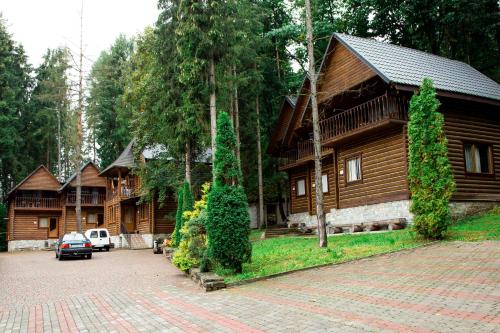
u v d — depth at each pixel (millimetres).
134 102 33375
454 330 5875
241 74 27344
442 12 31000
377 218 21172
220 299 9867
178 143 26156
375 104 20750
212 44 22375
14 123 53438
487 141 21641
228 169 13289
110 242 39281
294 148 31641
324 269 12438
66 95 42438
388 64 20688
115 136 59281
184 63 22578
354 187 22891
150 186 31047
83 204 48844
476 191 20562
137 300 10750
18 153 54188
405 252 13305
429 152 15125
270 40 33906
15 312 10430
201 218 14789
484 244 13016
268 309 8250
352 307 7738
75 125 45969
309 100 24922
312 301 8578
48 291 13602
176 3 25016
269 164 37938
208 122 24641
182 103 25516
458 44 33500
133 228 44188
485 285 8352
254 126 32750
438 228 14812
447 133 20312
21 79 57188
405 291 8562
